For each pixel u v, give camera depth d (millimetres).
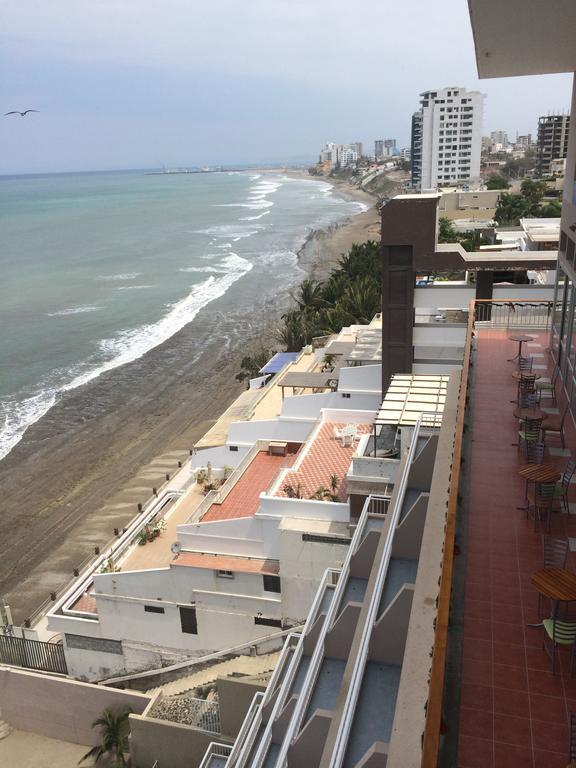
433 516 10172
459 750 6148
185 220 176500
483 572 8836
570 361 15367
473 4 9922
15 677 22344
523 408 14188
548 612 7980
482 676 7035
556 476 10172
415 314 29609
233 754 13906
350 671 9000
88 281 94375
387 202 27250
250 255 115938
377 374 28438
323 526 19156
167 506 28641
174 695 19828
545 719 6457
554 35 11641
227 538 20547
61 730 22188
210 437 32750
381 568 10281
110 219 182125
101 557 26438
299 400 28750
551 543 9305
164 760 18781
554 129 183125
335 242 128125
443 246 28078
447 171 189250
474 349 19891
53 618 21891
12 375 56625
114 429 46188
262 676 18328
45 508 36719
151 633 21219
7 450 43656
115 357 61031
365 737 8055
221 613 20344
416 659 7199
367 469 19109
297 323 57469
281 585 19562
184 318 73500
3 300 82750
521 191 116812
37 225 168125
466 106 183875
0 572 31422
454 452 9375
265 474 25250
